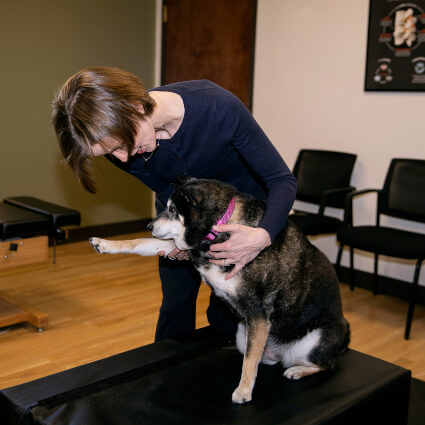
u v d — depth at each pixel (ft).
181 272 6.56
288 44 14.16
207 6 15.99
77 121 4.10
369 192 11.96
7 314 9.80
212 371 5.53
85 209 16.55
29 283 12.48
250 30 15.05
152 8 17.35
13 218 9.71
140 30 17.16
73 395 4.92
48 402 4.78
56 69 15.35
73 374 5.36
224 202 5.22
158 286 12.62
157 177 6.02
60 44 15.30
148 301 11.61
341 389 5.24
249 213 5.31
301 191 13.28
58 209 10.93
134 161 5.66
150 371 5.47
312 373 5.56
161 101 4.77
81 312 10.85
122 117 4.14
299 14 13.79
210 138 5.06
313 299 5.60
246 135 5.12
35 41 14.76
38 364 8.59
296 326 5.59
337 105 13.37
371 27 12.37
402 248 9.98
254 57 15.02
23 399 4.86
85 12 15.66
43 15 14.79
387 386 5.41
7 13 14.10
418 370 8.79
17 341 9.43
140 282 12.86
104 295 11.88
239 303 5.34
